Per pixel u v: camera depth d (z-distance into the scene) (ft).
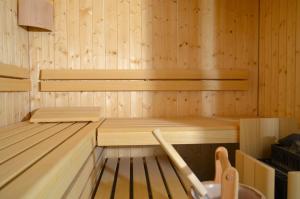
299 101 5.59
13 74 5.87
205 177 7.50
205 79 7.42
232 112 7.61
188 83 7.35
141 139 5.20
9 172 2.20
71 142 3.52
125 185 4.84
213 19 7.49
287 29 6.07
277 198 3.88
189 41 7.45
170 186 4.69
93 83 7.14
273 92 6.73
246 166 4.23
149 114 7.39
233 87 7.48
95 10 7.23
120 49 7.30
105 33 7.26
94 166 4.92
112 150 7.37
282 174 3.99
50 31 7.13
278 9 6.47
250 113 7.63
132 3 7.29
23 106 6.63
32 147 3.25
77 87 7.11
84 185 3.85
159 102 7.42
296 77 5.71
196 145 7.50
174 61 7.42
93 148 4.80
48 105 7.14
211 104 7.55
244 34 7.57
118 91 7.32
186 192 4.41
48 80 7.11
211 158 7.52
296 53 5.71
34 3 6.37
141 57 7.34
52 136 4.10
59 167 2.45
